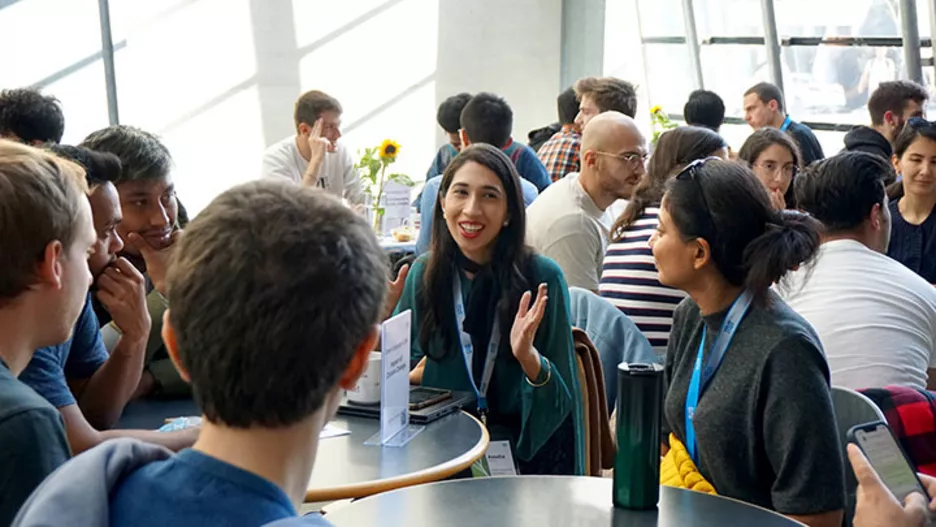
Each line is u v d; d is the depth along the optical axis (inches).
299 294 33.1
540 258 102.5
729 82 338.0
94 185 78.4
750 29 322.3
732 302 74.1
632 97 202.1
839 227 98.9
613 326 112.7
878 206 98.9
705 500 61.9
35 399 48.9
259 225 33.8
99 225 79.0
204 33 313.7
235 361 32.9
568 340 100.2
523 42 354.9
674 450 78.5
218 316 32.9
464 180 99.0
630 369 60.1
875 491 61.3
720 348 73.5
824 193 98.3
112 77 307.0
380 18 333.4
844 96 292.8
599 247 137.2
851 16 284.5
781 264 70.7
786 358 69.4
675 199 74.2
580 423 100.4
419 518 58.0
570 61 360.2
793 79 310.0
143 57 309.4
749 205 72.3
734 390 71.5
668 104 370.3
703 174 73.6
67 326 57.1
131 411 88.7
